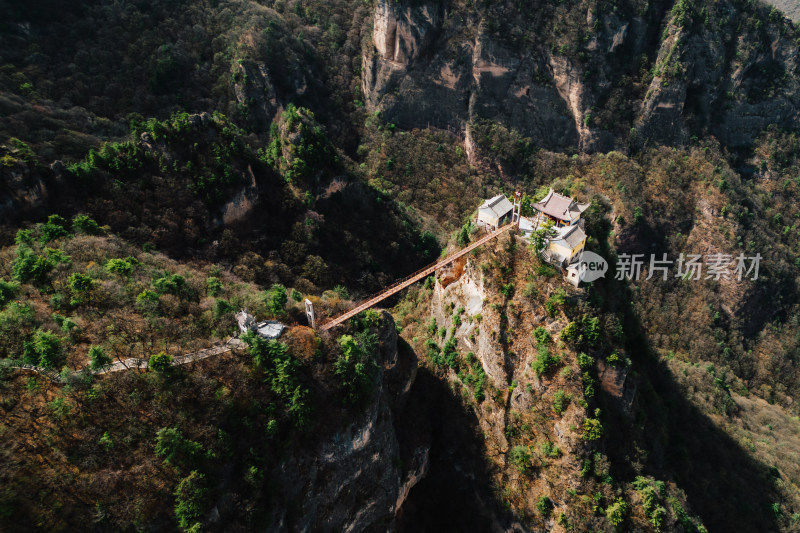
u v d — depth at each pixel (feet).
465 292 268.62
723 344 427.74
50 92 424.05
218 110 494.18
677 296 443.32
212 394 171.83
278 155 374.22
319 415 188.75
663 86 481.87
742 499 281.54
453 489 254.27
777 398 419.95
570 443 221.05
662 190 462.60
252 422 174.50
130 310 191.31
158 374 167.84
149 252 265.95
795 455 331.77
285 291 235.81
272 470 176.04
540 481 229.25
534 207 264.72
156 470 154.40
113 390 161.27
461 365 270.67
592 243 251.60
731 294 438.81
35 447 146.92
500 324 242.99
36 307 182.91
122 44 483.51
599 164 482.28
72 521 142.51
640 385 264.11
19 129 352.28
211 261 295.89
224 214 311.88
